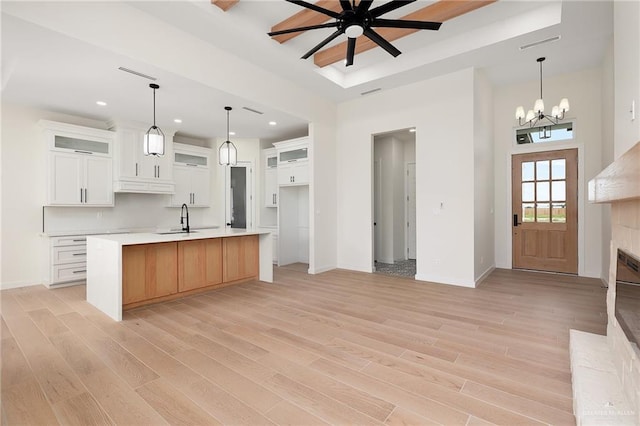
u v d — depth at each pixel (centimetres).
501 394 185
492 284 451
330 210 576
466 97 442
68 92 402
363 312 335
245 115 504
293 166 606
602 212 465
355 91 529
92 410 172
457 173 450
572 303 358
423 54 430
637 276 133
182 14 318
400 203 691
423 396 184
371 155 547
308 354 238
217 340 264
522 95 540
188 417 166
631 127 167
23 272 452
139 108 465
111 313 321
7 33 265
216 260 432
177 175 610
